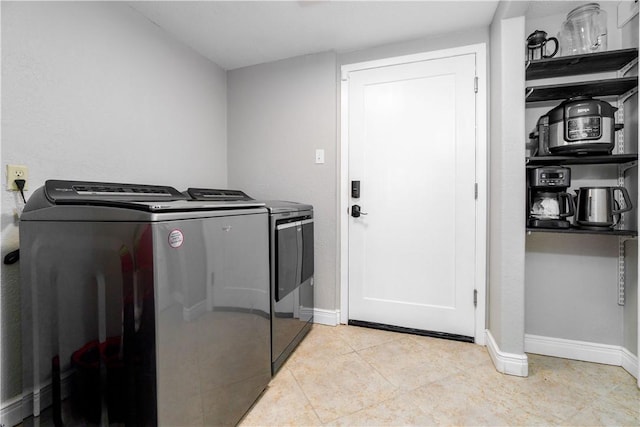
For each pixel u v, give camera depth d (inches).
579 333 68.8
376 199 85.8
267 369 59.4
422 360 68.4
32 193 49.0
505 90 61.8
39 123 50.3
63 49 53.6
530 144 71.1
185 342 38.6
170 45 77.5
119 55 63.9
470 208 76.9
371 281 87.0
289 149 92.4
